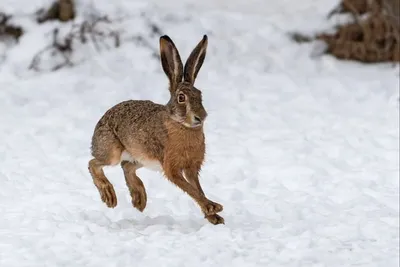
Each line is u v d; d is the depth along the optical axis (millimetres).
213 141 15523
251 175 13906
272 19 21922
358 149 15266
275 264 9461
